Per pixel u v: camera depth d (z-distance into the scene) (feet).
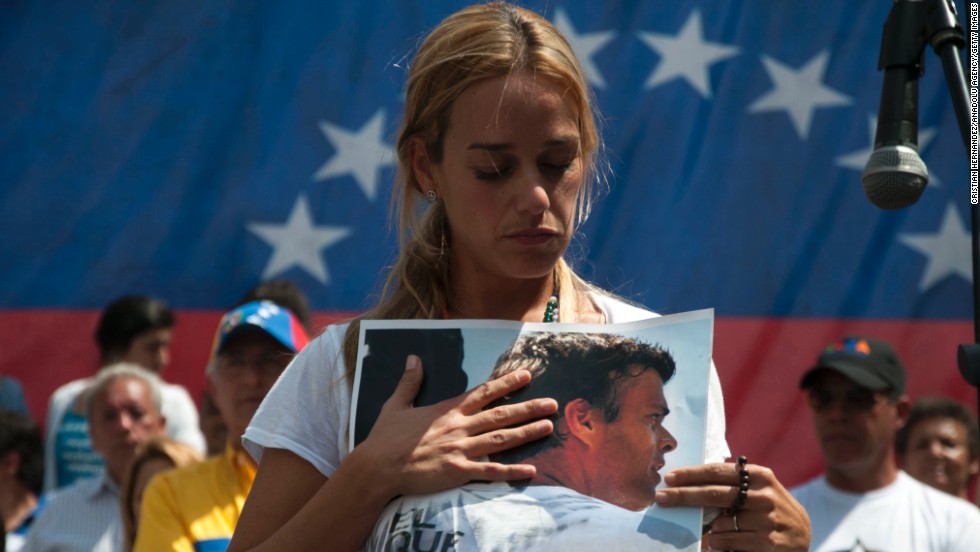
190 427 29.25
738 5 30.25
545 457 9.27
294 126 31.91
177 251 31.99
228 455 19.13
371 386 9.79
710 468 8.93
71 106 32.58
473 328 9.86
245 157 32.04
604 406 9.39
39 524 25.68
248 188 31.91
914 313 29.12
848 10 29.96
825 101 29.73
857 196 29.45
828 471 22.97
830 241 29.40
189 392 31.42
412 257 10.62
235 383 19.12
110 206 32.30
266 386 19.12
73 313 32.19
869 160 11.87
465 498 9.14
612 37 30.32
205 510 18.58
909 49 11.96
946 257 29.14
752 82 29.96
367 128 31.68
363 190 31.58
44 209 32.37
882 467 22.66
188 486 18.86
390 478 9.16
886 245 29.37
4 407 30.53
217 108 32.22
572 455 9.27
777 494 8.98
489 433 9.27
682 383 9.36
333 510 9.23
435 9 31.65
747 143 29.76
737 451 29.01
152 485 19.08
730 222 29.55
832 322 29.22
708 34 30.19
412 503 9.21
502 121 9.45
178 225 32.04
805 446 28.86
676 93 30.01
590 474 9.20
